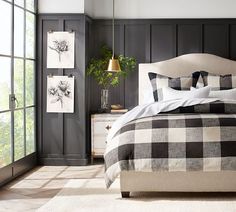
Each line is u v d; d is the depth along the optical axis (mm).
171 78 6051
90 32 6469
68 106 6066
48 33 6062
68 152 6102
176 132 4074
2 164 4727
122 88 6586
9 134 4941
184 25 6504
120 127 4367
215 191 4078
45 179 5094
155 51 6535
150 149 4027
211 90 5871
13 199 4164
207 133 4035
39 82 6094
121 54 6562
